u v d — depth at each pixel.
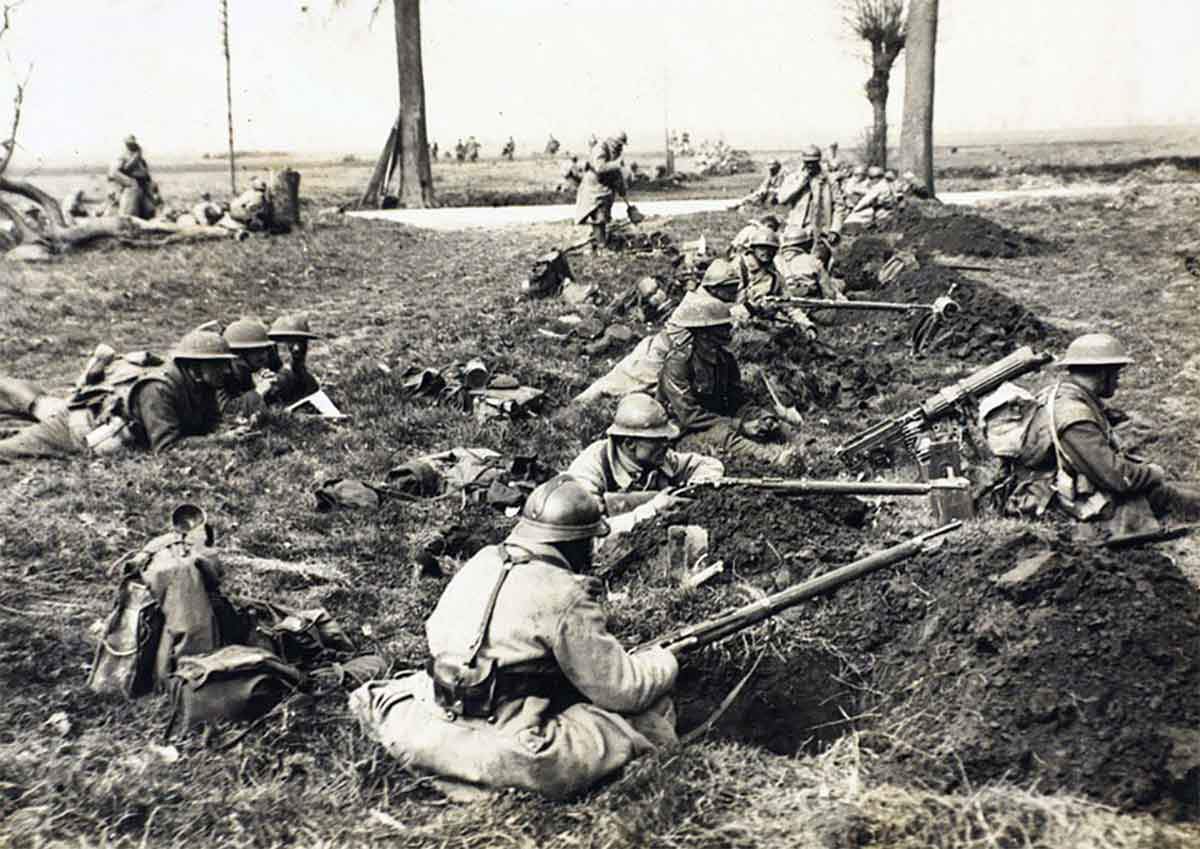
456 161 51.06
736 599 5.71
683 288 14.34
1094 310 14.46
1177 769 3.98
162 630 4.72
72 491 7.43
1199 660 4.46
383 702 4.37
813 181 17.75
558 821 3.91
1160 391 10.78
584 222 19.89
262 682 4.49
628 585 6.00
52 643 5.25
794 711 4.84
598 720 4.16
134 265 18.75
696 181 39.25
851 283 15.70
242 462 8.20
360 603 6.04
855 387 10.73
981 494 6.56
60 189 30.02
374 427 9.29
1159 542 6.19
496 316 14.64
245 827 3.90
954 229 19.55
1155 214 22.17
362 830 3.89
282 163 46.00
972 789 4.10
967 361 12.23
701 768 4.18
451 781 4.11
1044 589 4.80
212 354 8.41
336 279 18.47
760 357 10.47
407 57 30.52
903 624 5.25
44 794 4.04
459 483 7.83
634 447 6.61
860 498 7.39
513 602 4.09
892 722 4.56
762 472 7.65
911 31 25.33
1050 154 35.56
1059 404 6.20
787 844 3.79
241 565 6.39
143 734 4.45
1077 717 4.24
